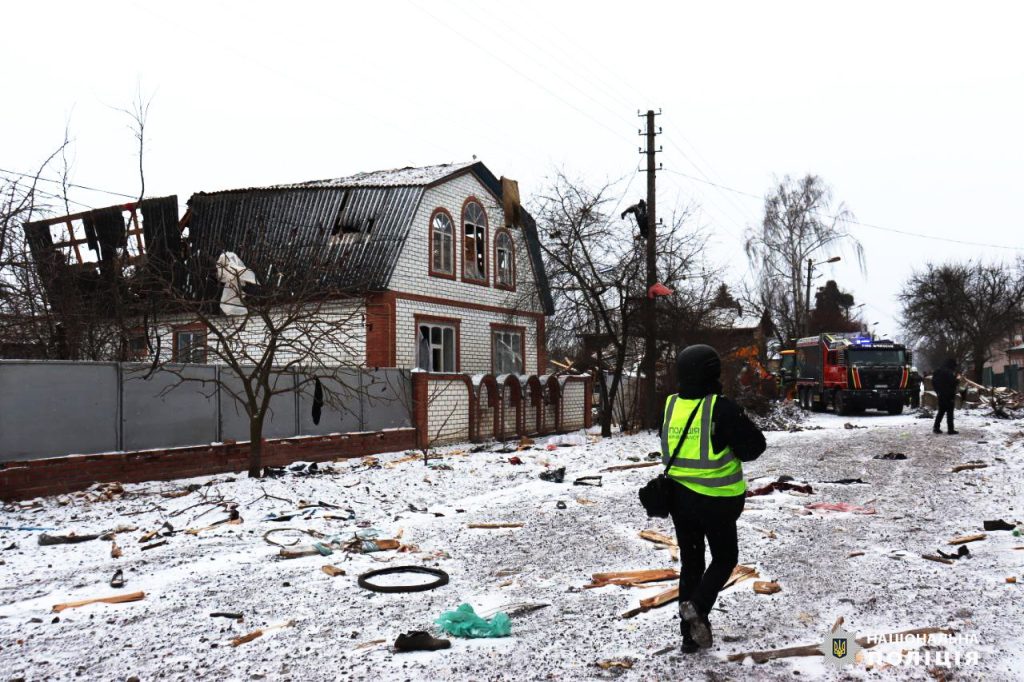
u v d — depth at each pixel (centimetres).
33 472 1132
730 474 484
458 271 2361
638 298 2266
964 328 4800
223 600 636
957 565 703
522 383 2302
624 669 465
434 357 2273
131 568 743
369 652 506
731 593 622
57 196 1505
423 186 2128
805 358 3691
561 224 2272
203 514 1007
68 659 505
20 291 1509
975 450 1686
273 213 2170
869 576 670
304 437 1588
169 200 2039
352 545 827
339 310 2053
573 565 739
